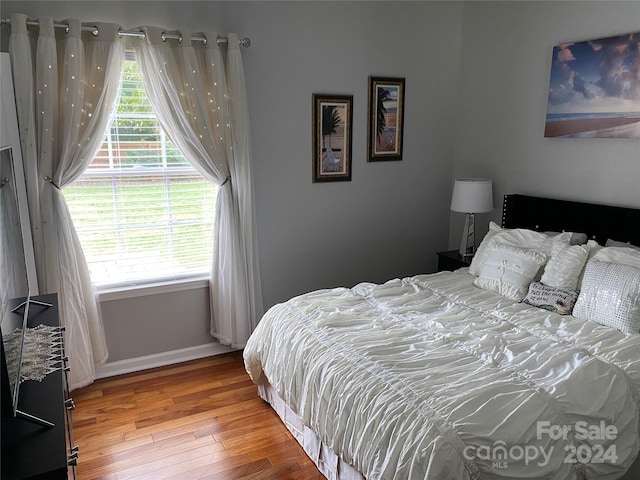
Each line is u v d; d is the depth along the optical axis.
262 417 2.90
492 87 3.97
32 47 2.81
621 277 2.49
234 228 3.46
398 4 3.93
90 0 2.95
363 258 4.25
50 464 1.19
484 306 2.80
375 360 2.13
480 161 4.18
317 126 3.79
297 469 2.44
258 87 3.52
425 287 3.17
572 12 3.27
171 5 3.16
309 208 3.91
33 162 2.81
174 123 3.20
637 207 3.03
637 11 2.91
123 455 2.54
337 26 3.72
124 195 3.27
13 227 1.85
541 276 2.97
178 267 3.55
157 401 3.07
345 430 1.98
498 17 3.83
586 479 1.76
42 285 2.93
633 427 1.88
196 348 3.67
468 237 3.93
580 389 1.87
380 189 4.20
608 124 3.09
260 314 3.73
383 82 3.99
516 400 1.80
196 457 2.53
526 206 3.65
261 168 3.65
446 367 2.06
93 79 2.93
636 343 2.24
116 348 3.40
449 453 1.61
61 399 1.48
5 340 1.45
